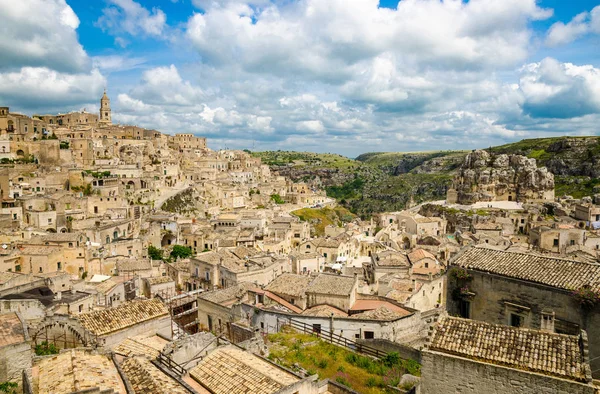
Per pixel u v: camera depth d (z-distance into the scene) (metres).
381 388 36.97
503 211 183.38
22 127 194.88
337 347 46.06
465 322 32.50
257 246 136.12
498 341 30.05
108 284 78.19
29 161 176.75
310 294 60.91
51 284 67.00
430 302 76.25
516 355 28.56
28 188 150.88
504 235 147.12
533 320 38.09
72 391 26.33
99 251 108.69
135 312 47.56
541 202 198.38
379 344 45.66
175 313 73.19
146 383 29.53
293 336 49.44
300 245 126.19
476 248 46.38
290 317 53.84
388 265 91.06
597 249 117.19
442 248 117.81
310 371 39.50
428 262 96.31
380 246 137.62
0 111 190.75
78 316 44.94
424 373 30.55
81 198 145.00
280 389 28.92
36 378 29.86
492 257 43.59
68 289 69.81
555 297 36.78
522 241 142.62
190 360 34.38
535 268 39.84
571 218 160.50
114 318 45.72
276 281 68.62
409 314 53.16
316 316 52.84
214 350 36.31
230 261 92.62
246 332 51.19
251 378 30.84
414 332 53.28
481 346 29.92
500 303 40.59
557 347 28.50
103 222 133.12
